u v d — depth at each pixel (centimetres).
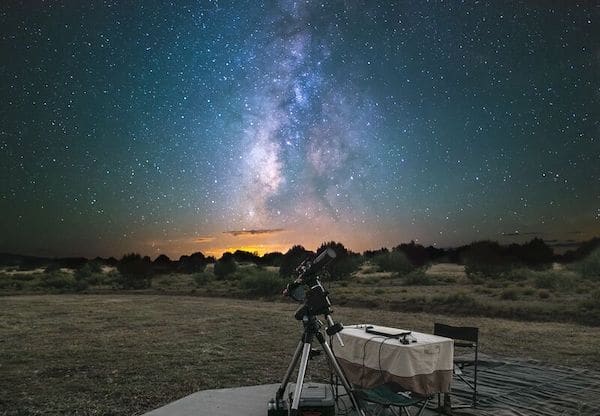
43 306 2372
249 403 662
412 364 509
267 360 1027
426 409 610
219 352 1122
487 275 4066
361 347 562
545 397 660
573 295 2505
